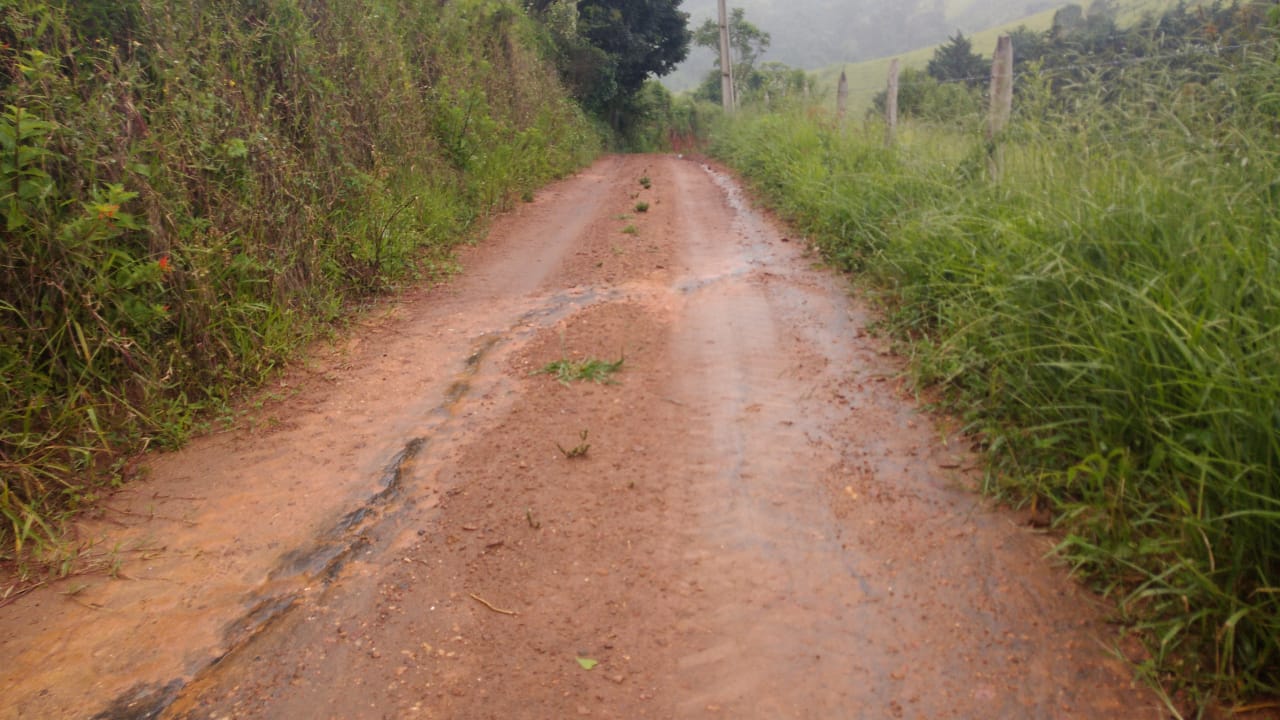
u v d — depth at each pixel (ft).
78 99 15.61
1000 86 20.36
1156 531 9.40
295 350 18.03
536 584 10.27
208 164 18.15
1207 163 12.30
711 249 27.40
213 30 20.65
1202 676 7.91
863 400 14.75
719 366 16.85
